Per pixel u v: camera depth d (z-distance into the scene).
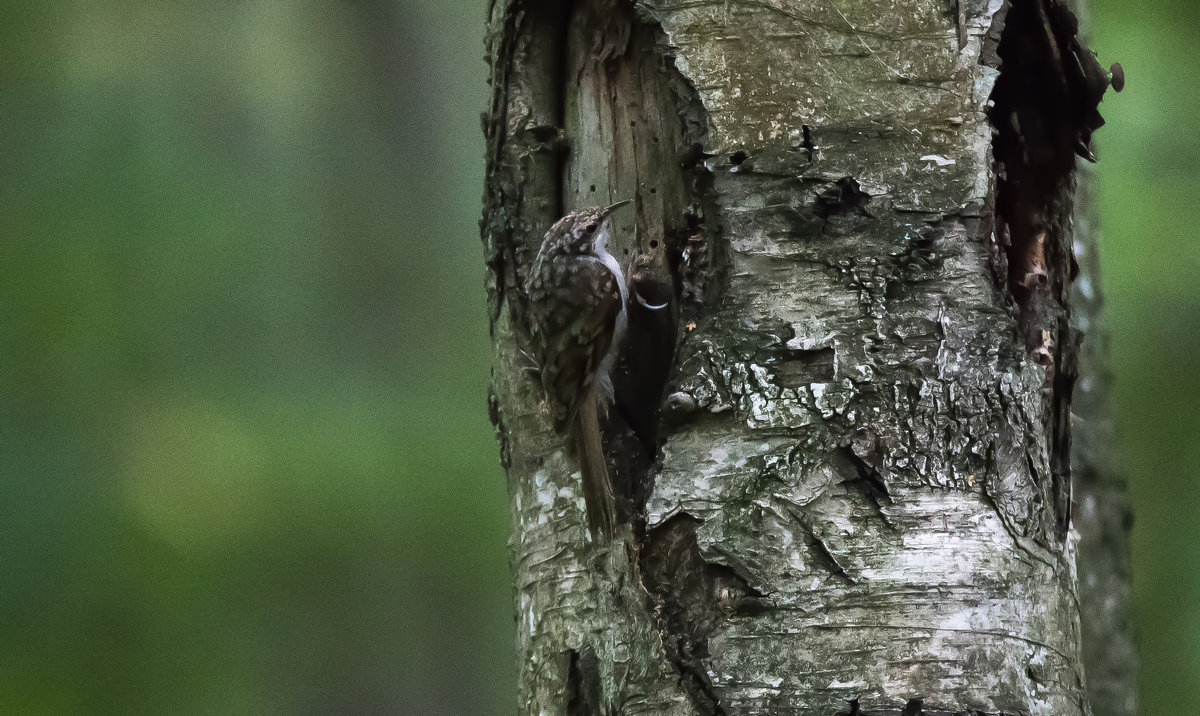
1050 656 6.56
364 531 14.73
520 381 7.75
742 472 6.52
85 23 17.69
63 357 15.34
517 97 7.83
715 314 6.80
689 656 6.42
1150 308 12.81
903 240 6.76
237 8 18.22
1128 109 12.90
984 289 6.79
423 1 19.02
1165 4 13.03
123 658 13.75
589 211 7.46
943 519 6.45
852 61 6.91
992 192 6.91
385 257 17.77
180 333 15.94
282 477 14.85
